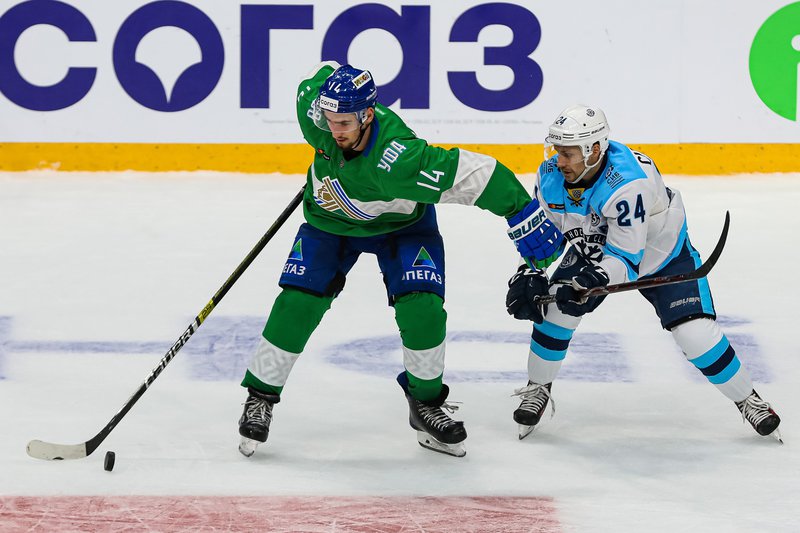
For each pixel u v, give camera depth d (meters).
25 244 23.19
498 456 14.16
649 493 12.93
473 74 28.03
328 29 27.91
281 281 13.94
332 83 12.60
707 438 14.79
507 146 28.33
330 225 14.01
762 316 19.61
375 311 19.83
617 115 28.41
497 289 21.06
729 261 22.58
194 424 15.12
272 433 14.88
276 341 13.88
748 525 12.01
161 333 18.78
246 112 28.27
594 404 16.08
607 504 12.59
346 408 15.84
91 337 18.53
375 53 27.98
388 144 12.90
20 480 13.07
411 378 14.05
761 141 28.55
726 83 28.31
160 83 28.12
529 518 12.18
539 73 28.09
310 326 13.96
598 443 14.62
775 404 15.91
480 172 13.10
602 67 28.16
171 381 16.72
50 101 28.16
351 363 17.55
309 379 16.88
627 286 13.37
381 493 12.88
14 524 11.87
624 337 18.69
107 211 25.44
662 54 28.17
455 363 17.64
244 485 13.06
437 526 11.94
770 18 28.05
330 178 13.41
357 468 13.69
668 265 14.38
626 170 13.37
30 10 27.80
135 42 27.95
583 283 13.16
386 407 15.91
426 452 14.30
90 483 13.02
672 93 28.33
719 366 14.36
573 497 12.80
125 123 28.30
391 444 14.57
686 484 13.20
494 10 27.83
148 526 11.86
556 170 14.02
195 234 23.97
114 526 11.85
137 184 27.52
